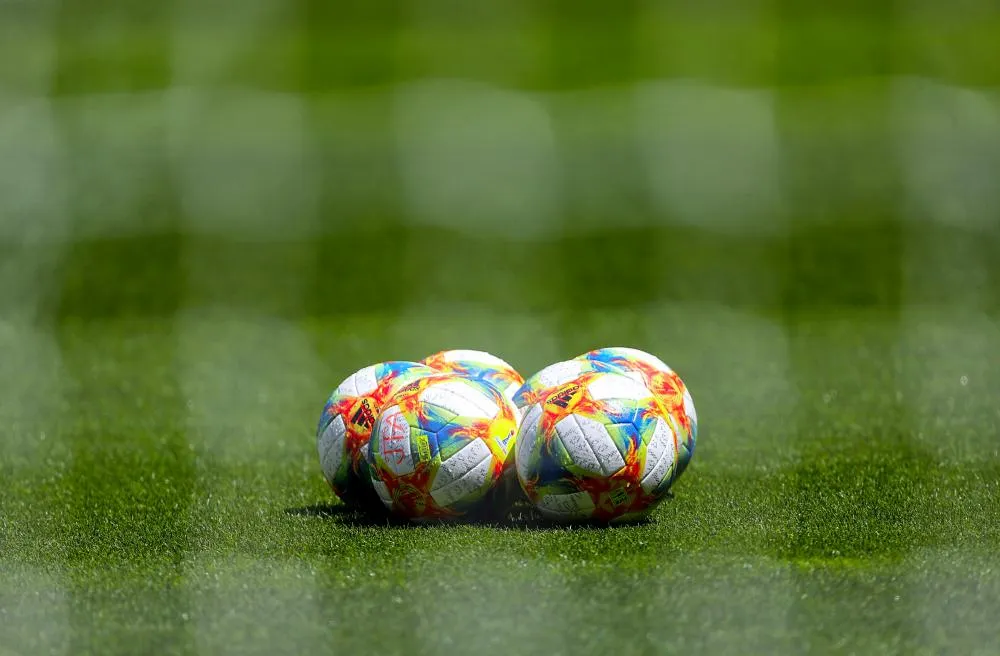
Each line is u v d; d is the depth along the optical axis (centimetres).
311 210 8475
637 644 1534
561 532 2030
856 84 12725
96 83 13638
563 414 2041
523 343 4828
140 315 5628
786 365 4159
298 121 12044
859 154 9744
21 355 4659
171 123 11931
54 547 2072
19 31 15512
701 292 5919
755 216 7844
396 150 10712
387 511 2155
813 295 5750
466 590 1722
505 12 16575
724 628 1577
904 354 4275
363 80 13950
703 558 1861
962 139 10106
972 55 13412
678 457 2128
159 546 2055
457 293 6088
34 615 1683
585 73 14012
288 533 2102
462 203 8694
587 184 9181
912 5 15225
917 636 1548
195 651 1545
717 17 15862
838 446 2911
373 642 1560
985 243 6869
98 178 9669
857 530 2055
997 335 4597
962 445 2892
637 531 2044
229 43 15238
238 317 5550
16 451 3084
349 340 4928
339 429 2227
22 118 12131
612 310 5559
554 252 7038
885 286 5891
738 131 10931
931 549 1922
